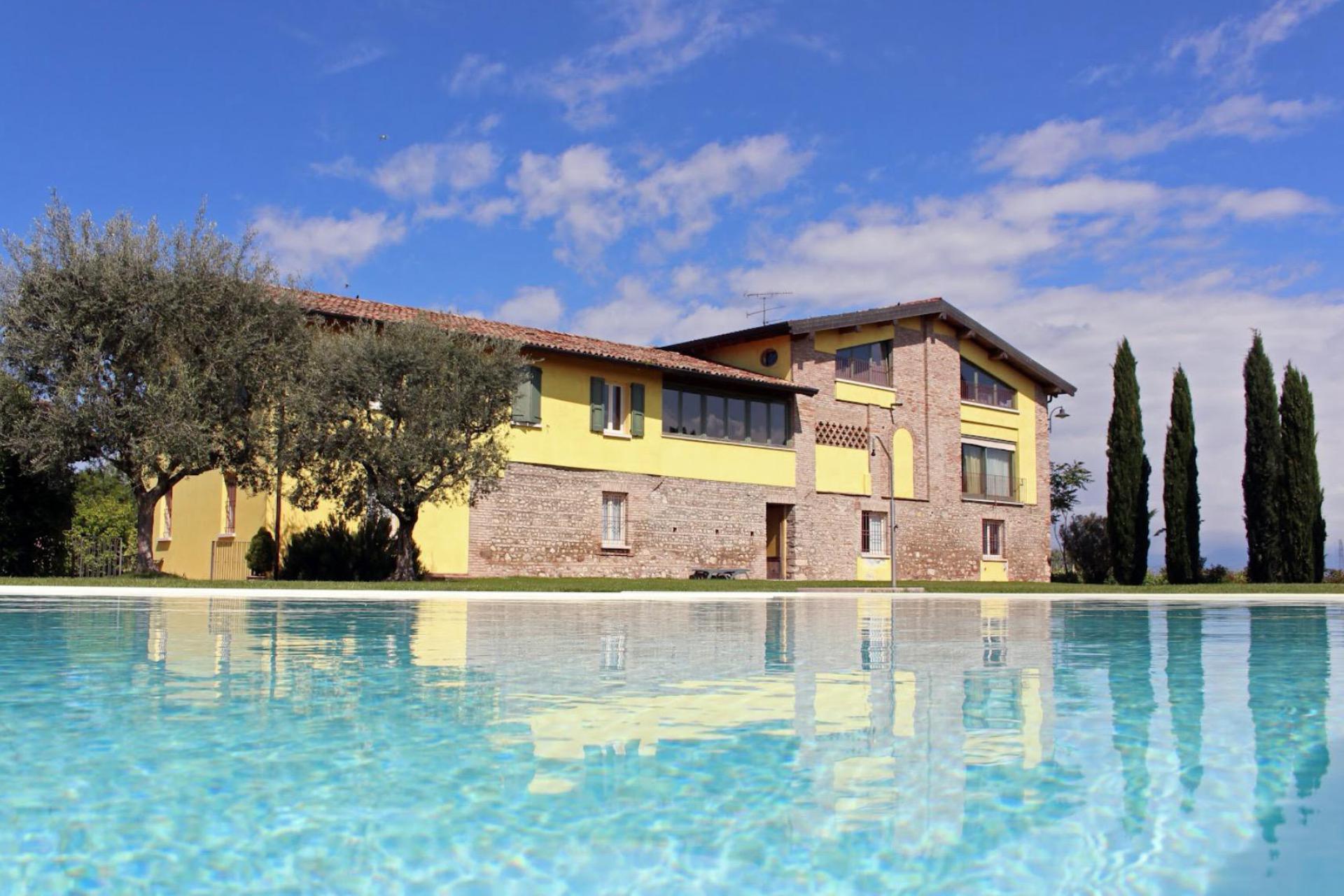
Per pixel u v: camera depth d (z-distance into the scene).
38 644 7.57
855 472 30.56
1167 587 25.39
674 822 2.97
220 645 7.66
